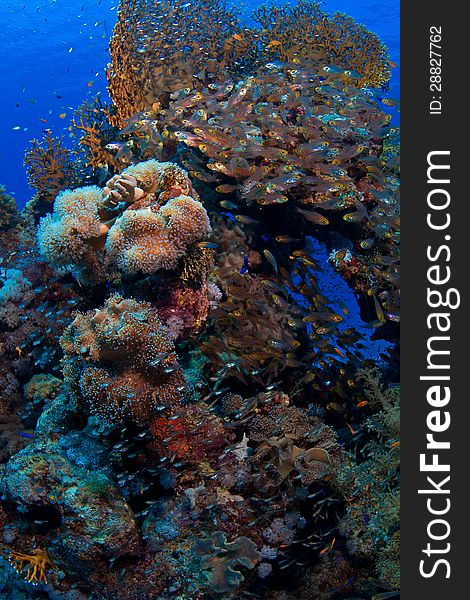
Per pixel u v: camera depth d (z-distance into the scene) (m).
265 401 1.63
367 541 1.50
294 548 1.50
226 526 1.43
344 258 1.97
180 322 1.54
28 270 1.97
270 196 1.77
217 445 1.54
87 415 1.55
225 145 1.87
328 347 1.78
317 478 1.47
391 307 1.93
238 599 1.44
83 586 1.39
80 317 1.40
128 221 1.43
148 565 1.39
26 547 1.42
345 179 1.90
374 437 1.69
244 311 1.71
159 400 1.35
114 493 1.39
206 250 1.60
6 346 1.91
